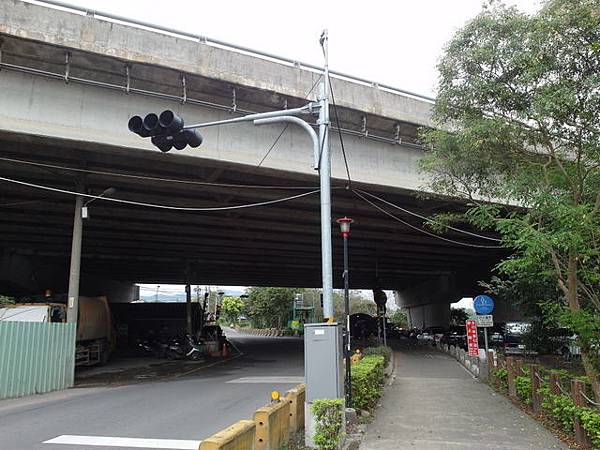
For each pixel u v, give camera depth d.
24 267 33.62
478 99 10.53
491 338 30.50
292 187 20.19
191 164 17.44
